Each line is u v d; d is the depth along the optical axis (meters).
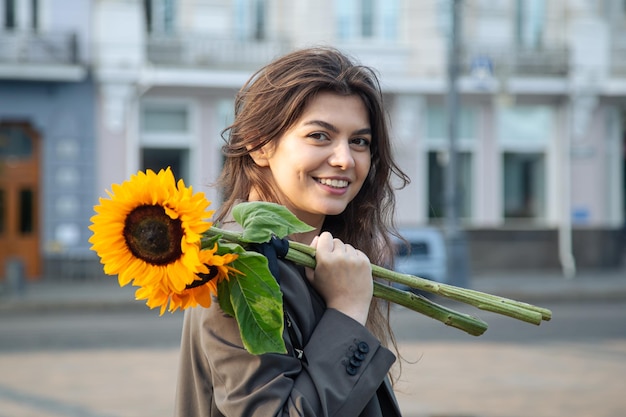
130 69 21.27
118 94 21.30
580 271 23.44
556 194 23.48
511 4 23.02
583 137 23.52
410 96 22.59
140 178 1.56
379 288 1.83
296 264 1.80
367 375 1.70
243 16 22.00
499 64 21.97
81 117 21.27
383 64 22.58
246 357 1.68
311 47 2.01
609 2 23.61
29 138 21.41
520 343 11.66
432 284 1.83
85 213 21.28
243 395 1.67
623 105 23.75
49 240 21.09
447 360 10.07
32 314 16.55
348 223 2.16
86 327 14.10
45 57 20.81
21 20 20.92
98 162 21.39
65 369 9.71
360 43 22.45
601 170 23.61
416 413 7.07
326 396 1.66
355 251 1.80
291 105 1.85
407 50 22.67
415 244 17.80
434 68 22.64
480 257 23.03
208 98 22.05
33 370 9.65
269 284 1.61
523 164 23.50
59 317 15.95
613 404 7.59
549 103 23.47
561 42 23.22
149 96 21.78
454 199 19.12
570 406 7.48
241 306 1.60
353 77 1.89
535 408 7.38
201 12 21.84
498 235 23.12
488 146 23.22
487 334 12.60
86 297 17.86
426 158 22.91
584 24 23.19
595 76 23.25
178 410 1.90
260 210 1.69
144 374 9.36
